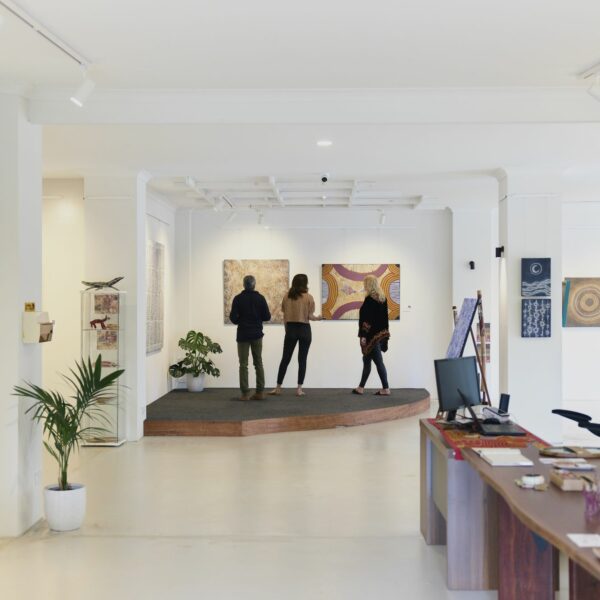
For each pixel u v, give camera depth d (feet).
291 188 32.94
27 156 18.28
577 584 11.03
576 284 39.06
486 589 14.56
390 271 39.86
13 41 14.98
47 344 30.25
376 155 25.18
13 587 14.58
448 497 14.60
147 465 24.89
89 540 17.39
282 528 18.34
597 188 33.09
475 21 14.17
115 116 18.89
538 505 10.75
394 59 16.40
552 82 18.17
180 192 34.01
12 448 17.51
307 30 14.61
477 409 18.69
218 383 39.93
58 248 30.25
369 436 29.81
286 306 36.73
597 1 13.21
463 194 34.30
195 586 14.69
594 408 36.99
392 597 14.20
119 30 14.62
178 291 39.81
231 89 18.67
